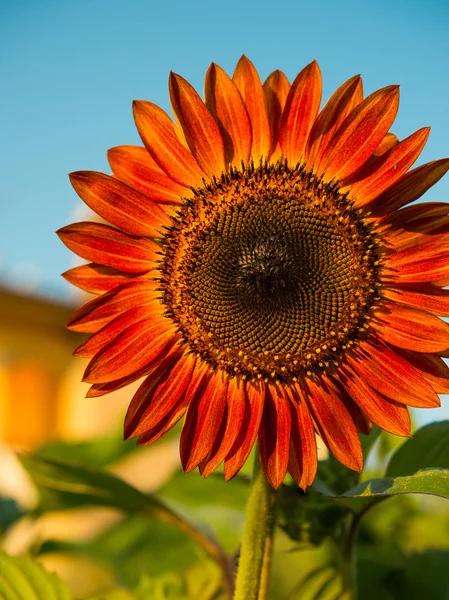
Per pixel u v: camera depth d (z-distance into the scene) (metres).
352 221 0.50
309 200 0.51
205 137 0.49
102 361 0.50
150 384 0.51
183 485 0.65
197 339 0.52
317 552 0.63
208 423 0.50
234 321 0.51
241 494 0.65
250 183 0.51
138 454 0.70
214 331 0.52
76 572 0.70
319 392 0.51
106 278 0.51
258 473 0.48
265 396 0.51
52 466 0.54
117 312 0.51
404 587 0.58
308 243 0.51
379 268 0.50
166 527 0.66
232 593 0.51
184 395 0.51
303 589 0.51
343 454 0.49
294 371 0.51
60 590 0.52
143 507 0.54
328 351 0.51
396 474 0.50
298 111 0.49
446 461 0.49
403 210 0.49
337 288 0.51
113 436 0.69
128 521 0.65
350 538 0.50
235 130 0.50
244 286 0.51
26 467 0.55
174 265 0.52
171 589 0.55
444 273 0.49
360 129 0.49
